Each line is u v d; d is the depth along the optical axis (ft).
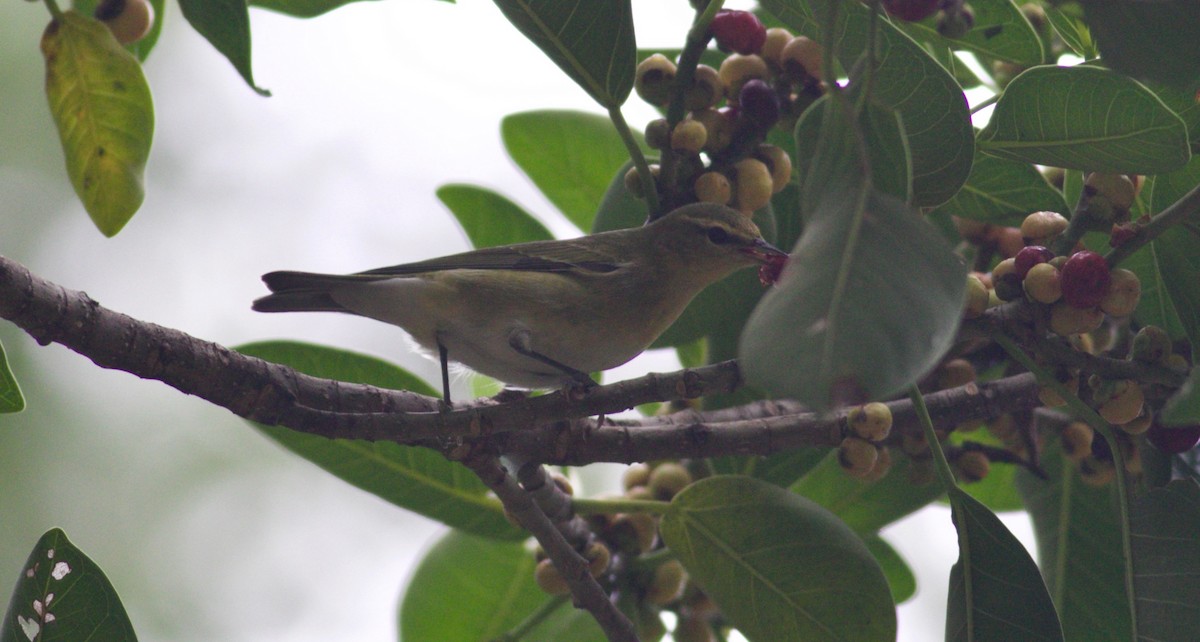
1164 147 21.90
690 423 27.94
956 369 27.40
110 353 21.99
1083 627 28.78
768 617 25.32
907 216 15.52
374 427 23.76
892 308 14.47
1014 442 29.37
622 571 28.14
